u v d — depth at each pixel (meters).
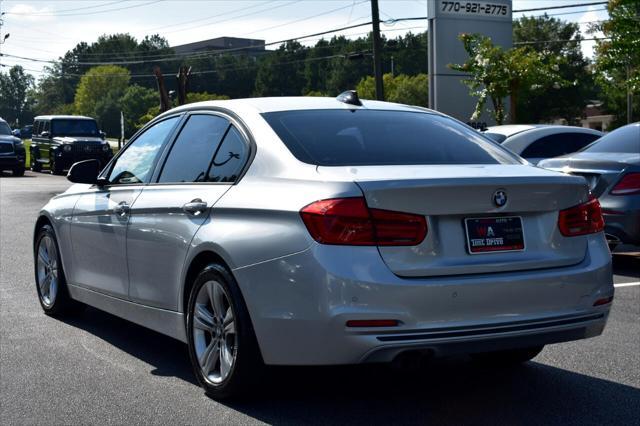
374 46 31.83
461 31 30.47
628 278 8.61
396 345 3.83
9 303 7.39
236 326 4.29
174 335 4.96
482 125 11.66
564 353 5.56
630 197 8.53
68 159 31.94
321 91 154.50
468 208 4.03
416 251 3.92
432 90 30.39
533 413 4.32
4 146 31.33
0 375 5.10
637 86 24.47
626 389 4.75
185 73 35.09
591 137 11.24
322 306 3.84
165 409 4.41
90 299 6.09
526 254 4.16
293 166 4.31
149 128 5.77
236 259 4.25
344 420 4.21
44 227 6.82
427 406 4.45
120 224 5.47
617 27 24.19
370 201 3.89
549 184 4.21
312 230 3.92
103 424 4.19
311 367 5.21
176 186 5.05
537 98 80.81
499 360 5.19
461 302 3.91
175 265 4.84
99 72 156.25
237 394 4.43
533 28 88.81
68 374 5.12
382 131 4.78
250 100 5.11
